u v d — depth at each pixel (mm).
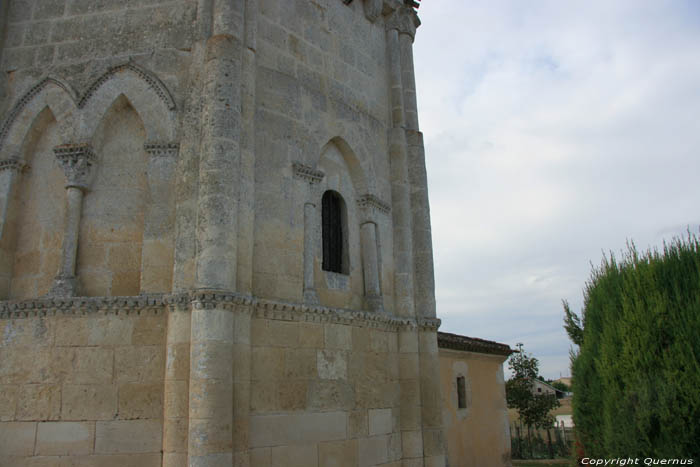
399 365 13195
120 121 11039
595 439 9508
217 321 9031
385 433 12219
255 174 10938
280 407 10109
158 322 9711
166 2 11430
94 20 11477
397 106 15094
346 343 11695
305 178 11875
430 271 14117
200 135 10234
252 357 9883
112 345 9633
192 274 9555
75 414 9367
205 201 9586
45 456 9234
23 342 9734
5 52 11523
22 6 11812
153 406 9352
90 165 10633
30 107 11133
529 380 35938
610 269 10070
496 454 21203
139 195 10641
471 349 20281
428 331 13648
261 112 11383
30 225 10820
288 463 10008
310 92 12547
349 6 14547
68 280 10023
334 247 12891
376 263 13203
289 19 12609
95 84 10953
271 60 11938
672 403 7574
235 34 10719
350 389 11547
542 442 33719
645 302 8633
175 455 8734
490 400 21781
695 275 8352
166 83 10867
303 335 10836
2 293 10383
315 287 11812
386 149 14633
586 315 10852
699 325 7754
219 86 10156
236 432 9039
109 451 9203
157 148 10461
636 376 8094
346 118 13398
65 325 9750
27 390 9523
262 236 10773
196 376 8812
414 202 14562
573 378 10711
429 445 12859
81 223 10477
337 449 10938
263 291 10547
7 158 10859
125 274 10266
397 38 15719
